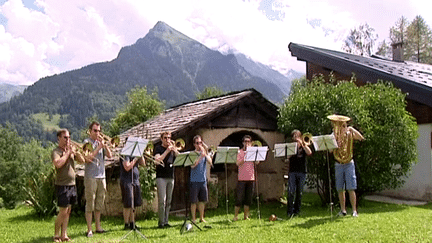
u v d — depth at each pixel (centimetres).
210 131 1134
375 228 689
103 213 994
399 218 803
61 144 671
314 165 1084
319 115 1028
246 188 903
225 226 798
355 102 1013
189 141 1095
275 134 1291
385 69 1435
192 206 852
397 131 1017
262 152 818
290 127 1089
